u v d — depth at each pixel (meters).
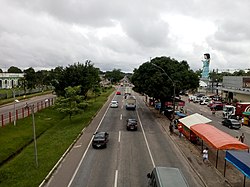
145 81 52.38
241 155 19.09
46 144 31.41
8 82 126.00
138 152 28.14
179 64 55.00
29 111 54.50
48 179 20.58
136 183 19.94
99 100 80.31
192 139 32.31
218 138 23.45
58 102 46.12
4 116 49.56
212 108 65.00
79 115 52.34
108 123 44.72
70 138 33.50
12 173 21.86
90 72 60.88
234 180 20.89
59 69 55.72
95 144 29.34
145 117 51.72
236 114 52.50
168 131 39.12
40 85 122.06
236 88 76.31
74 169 22.83
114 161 25.05
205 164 24.50
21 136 35.84
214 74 123.50
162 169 16.84
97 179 20.64
